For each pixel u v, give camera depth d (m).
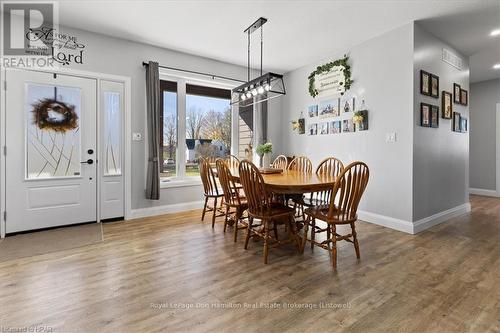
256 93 3.44
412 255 2.53
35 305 1.70
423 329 1.49
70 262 2.35
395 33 3.38
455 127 3.97
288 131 5.22
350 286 1.96
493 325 1.52
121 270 2.20
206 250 2.64
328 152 4.36
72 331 1.47
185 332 1.47
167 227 3.40
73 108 3.39
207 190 3.66
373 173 3.67
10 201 3.04
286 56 4.36
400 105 3.34
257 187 2.42
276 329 1.49
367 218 3.74
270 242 2.83
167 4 2.83
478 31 3.46
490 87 5.65
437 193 3.64
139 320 1.57
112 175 3.68
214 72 4.53
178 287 1.94
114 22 3.22
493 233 3.19
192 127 4.55
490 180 5.69
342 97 4.11
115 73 3.64
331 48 4.00
